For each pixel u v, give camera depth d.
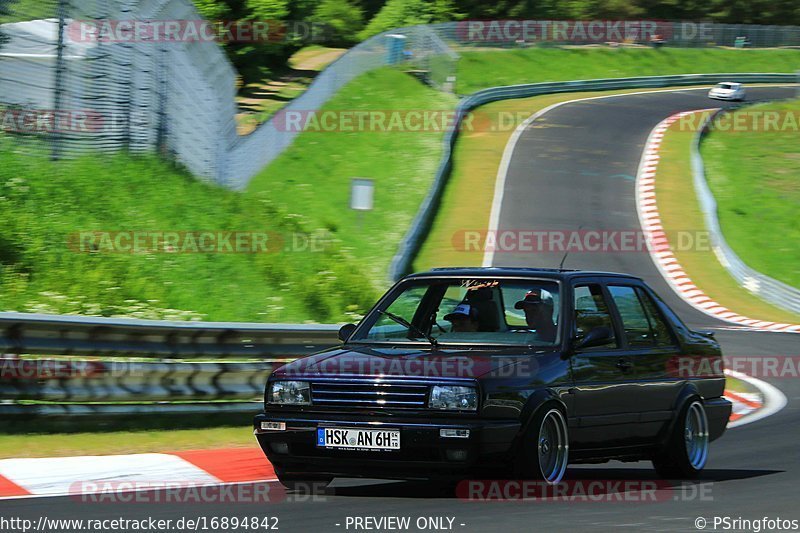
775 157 174.75
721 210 144.62
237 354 38.50
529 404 24.72
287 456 25.55
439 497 25.38
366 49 165.88
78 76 67.81
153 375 36.09
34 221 58.66
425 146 143.88
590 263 116.94
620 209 139.25
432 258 109.75
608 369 27.38
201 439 34.94
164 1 78.88
